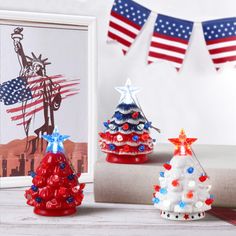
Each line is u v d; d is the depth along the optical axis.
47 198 0.68
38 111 0.98
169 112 1.07
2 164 0.95
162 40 1.04
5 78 0.95
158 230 0.64
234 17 1.06
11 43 0.96
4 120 0.95
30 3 0.98
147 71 1.05
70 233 0.63
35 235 0.62
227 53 1.06
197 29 1.06
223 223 0.67
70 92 0.99
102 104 1.04
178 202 0.67
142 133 0.76
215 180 0.71
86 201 0.79
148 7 1.05
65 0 1.00
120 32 1.03
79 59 1.00
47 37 0.98
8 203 0.79
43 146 0.98
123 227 0.65
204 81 1.08
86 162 1.00
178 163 0.68
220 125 1.09
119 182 0.75
